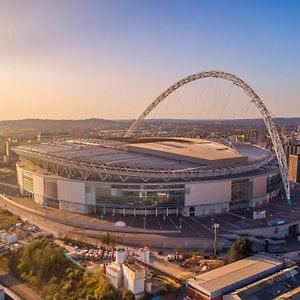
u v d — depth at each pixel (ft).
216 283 373.81
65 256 465.88
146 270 410.93
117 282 391.45
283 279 381.81
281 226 574.56
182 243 520.01
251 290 358.84
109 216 635.25
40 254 458.09
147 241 526.57
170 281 407.85
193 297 375.04
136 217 626.64
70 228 589.73
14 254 484.33
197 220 607.37
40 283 424.05
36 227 604.49
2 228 592.60
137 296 372.79
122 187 633.61
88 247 513.86
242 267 410.72
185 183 623.77
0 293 376.27
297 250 506.89
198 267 448.24
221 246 510.17
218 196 641.40
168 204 629.10
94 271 423.64
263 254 456.45
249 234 550.77
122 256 413.39
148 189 626.64
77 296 383.65
